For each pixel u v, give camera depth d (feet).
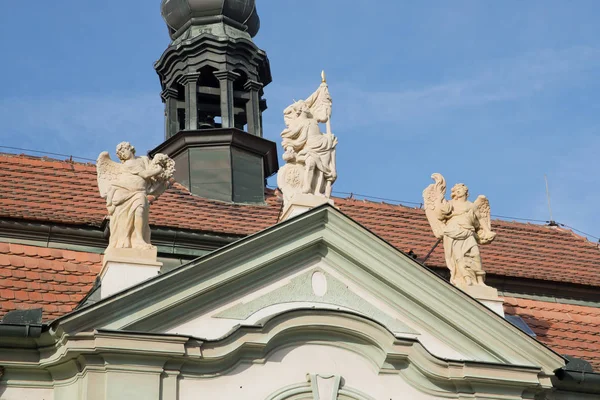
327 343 115.85
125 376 108.99
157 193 117.80
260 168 156.46
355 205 157.58
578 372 125.39
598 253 164.25
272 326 113.19
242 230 138.82
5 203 134.10
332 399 114.11
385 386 116.26
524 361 121.60
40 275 124.26
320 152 121.90
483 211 128.57
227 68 159.84
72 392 110.73
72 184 143.13
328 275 118.83
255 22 166.40
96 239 131.54
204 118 163.22
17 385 111.65
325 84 125.08
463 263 125.80
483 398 118.83
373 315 118.62
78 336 108.58
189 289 112.78
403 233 152.56
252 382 112.57
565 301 149.18
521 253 157.58
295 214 119.34
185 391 110.52
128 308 110.42
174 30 166.20
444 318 119.96
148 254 114.52
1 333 110.22
